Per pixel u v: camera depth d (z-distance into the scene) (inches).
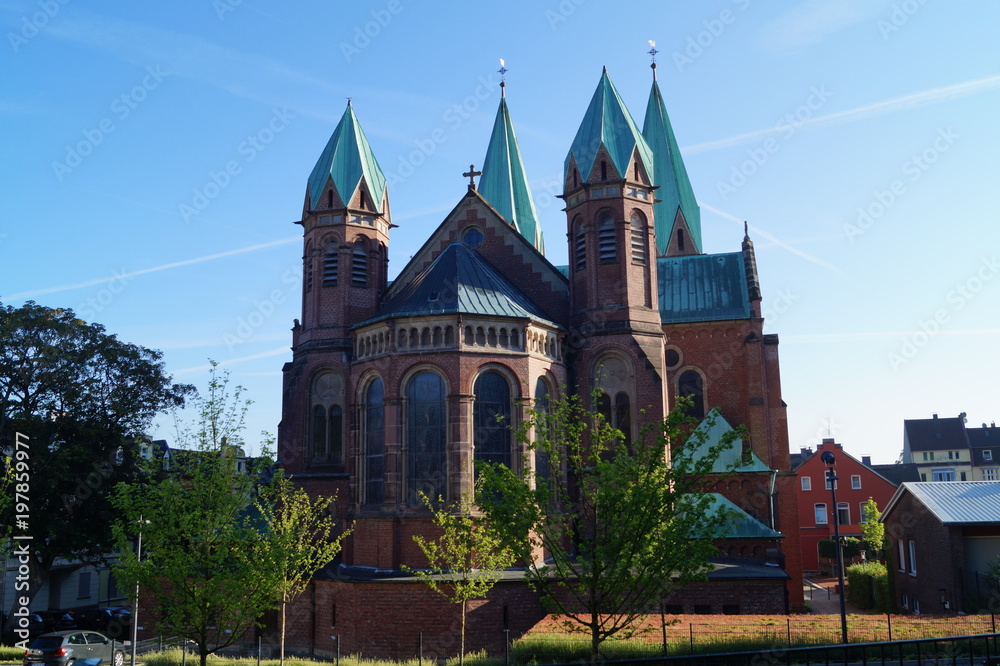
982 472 5556.1
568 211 2094.0
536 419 1218.6
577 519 1120.2
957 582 1785.2
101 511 2233.0
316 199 2142.0
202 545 1179.3
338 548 1678.2
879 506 3777.1
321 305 2116.1
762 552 1971.0
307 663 1450.5
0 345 2229.3
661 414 1919.3
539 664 1083.9
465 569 1460.4
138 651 1867.6
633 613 1071.6
